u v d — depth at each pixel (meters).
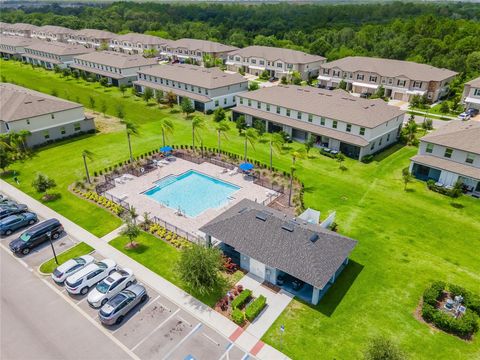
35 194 45.03
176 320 27.25
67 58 115.56
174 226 38.62
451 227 39.34
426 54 113.00
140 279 31.34
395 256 34.62
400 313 28.22
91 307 28.53
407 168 52.91
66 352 24.75
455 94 90.94
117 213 40.81
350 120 55.78
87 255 32.81
